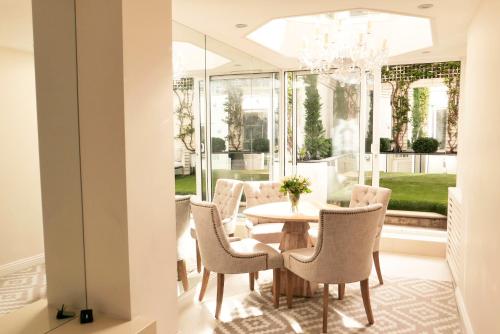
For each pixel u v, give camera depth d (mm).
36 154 1944
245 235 5562
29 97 1881
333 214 2912
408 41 4770
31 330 1939
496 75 2326
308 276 3146
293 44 5141
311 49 4395
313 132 6070
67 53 2098
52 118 1994
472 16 3346
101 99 2119
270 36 4680
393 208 8414
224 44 4496
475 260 2855
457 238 3883
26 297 1966
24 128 1869
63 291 2137
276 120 6180
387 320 3283
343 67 4625
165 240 2453
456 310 3471
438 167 8836
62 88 2066
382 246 5215
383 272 4430
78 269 2207
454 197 4113
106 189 2152
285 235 3898
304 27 5133
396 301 3660
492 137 2389
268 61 5488
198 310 3492
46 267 2043
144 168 2246
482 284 2578
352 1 3035
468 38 3682
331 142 5941
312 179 6113
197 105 4281
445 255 4938
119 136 2098
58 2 2021
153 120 2309
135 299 2199
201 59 4273
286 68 6020
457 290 3750
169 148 2463
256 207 4160
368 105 5629
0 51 1744
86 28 2115
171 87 2473
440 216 6371
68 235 2143
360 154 5656
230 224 4371
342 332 3084
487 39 2648
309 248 3631
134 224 2180
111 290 2199
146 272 2289
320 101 5977
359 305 3578
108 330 2033
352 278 3080
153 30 2293
